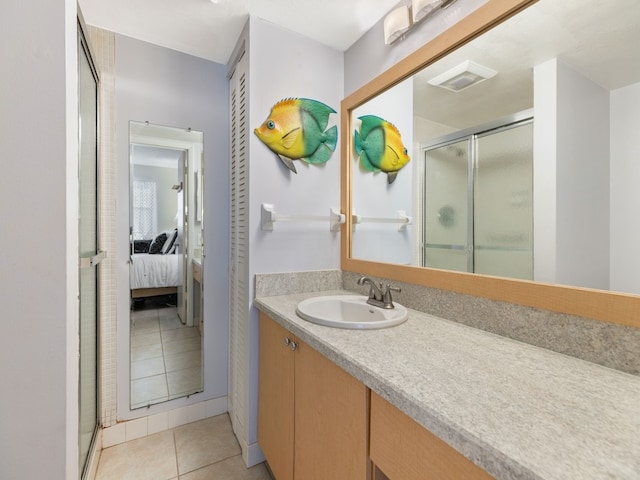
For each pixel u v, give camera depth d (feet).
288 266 5.50
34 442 2.84
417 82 4.50
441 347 3.01
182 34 5.59
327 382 3.21
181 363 6.16
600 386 2.26
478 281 3.61
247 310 5.21
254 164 5.19
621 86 2.63
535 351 2.93
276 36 5.35
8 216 2.78
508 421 1.81
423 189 4.49
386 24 4.78
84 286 4.35
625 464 1.47
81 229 4.11
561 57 2.99
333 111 5.90
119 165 5.62
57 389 2.89
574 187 2.90
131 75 5.68
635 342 2.45
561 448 1.59
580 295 2.75
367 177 5.49
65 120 2.92
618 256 2.62
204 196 6.36
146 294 5.88
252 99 5.15
